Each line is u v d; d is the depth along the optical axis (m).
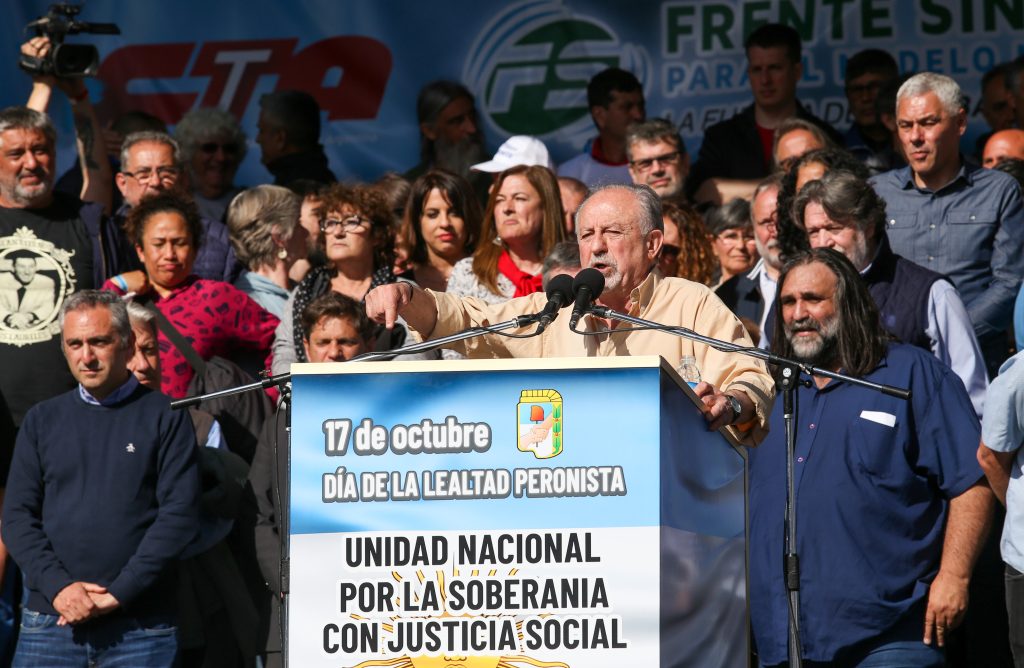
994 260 20.31
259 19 27.77
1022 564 14.55
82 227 21.19
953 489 14.92
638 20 26.89
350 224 20.41
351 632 9.27
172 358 19.73
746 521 12.20
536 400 9.27
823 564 14.79
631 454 9.16
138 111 27.19
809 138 23.58
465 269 20.55
